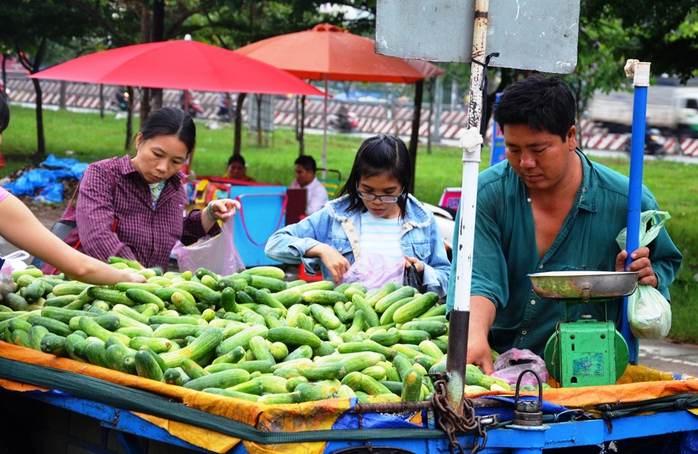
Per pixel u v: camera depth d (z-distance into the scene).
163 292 3.49
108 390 2.70
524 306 3.53
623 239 3.40
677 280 10.45
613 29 13.68
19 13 15.78
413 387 2.57
